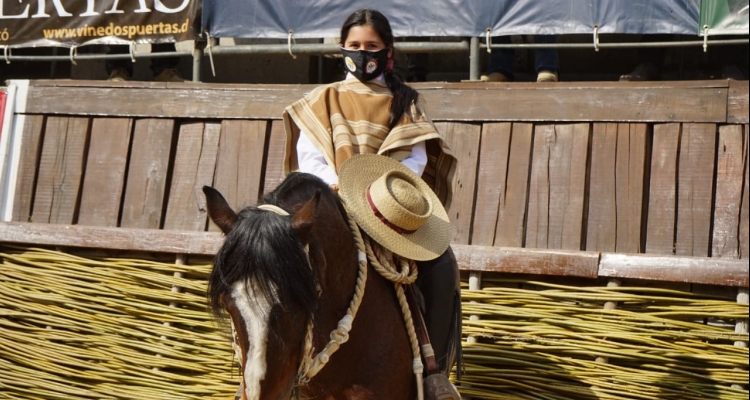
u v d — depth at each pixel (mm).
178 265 4824
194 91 5121
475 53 5145
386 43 3521
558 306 4352
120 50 6590
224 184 4988
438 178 3732
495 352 4418
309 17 5328
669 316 4250
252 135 5012
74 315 4961
